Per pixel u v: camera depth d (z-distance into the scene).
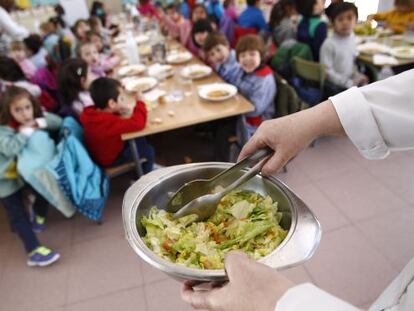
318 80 2.49
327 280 1.60
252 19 3.46
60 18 4.32
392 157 2.38
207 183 0.71
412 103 0.54
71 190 1.78
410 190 2.07
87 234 2.06
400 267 1.62
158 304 1.60
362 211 1.97
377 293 1.52
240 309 0.40
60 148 1.81
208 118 1.88
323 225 1.90
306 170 2.38
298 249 0.53
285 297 0.37
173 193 0.76
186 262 0.59
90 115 1.88
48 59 3.37
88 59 2.73
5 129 1.79
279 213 0.68
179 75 2.57
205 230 0.68
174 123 1.84
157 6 5.38
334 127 0.60
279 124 0.64
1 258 1.97
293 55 2.69
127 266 1.82
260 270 0.42
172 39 3.83
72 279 1.78
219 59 2.48
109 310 1.60
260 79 2.13
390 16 3.14
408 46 2.68
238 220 0.69
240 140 2.16
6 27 4.03
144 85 2.37
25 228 1.83
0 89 2.49
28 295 1.73
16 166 1.78
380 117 0.55
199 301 0.48
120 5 6.63
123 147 2.00
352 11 2.48
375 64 2.45
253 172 0.66
